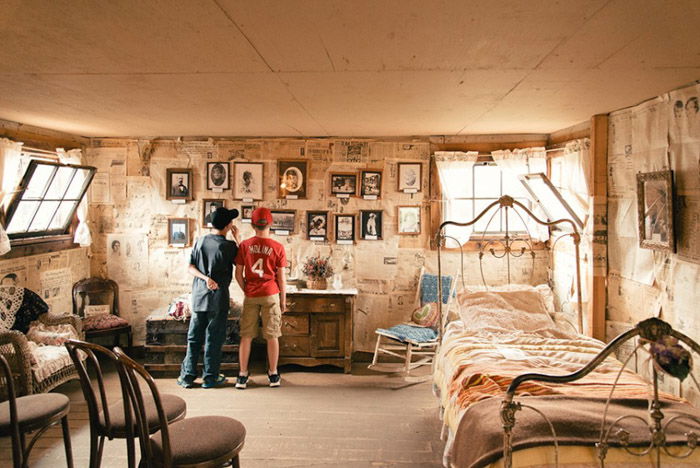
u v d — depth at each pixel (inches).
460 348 124.8
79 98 124.6
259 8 65.8
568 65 92.3
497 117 152.2
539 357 114.8
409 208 200.2
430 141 198.5
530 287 163.8
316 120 159.0
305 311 182.4
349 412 146.6
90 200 205.8
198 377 178.2
